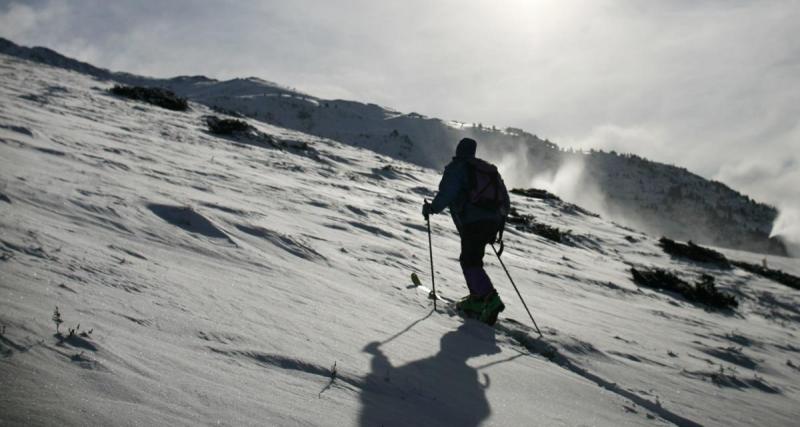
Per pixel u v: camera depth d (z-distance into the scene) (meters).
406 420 2.42
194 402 1.93
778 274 21.61
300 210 9.87
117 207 5.45
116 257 3.74
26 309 2.27
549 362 4.36
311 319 3.61
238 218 6.63
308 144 28.86
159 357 2.24
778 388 5.38
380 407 2.48
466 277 5.33
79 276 3.05
